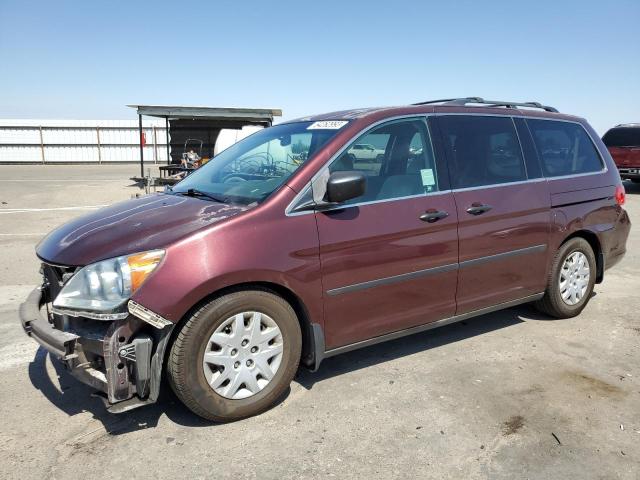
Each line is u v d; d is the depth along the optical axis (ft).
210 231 9.70
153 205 11.90
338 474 8.84
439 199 12.45
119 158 107.96
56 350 9.22
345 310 11.26
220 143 53.88
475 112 13.96
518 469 8.95
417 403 11.15
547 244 14.76
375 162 11.88
